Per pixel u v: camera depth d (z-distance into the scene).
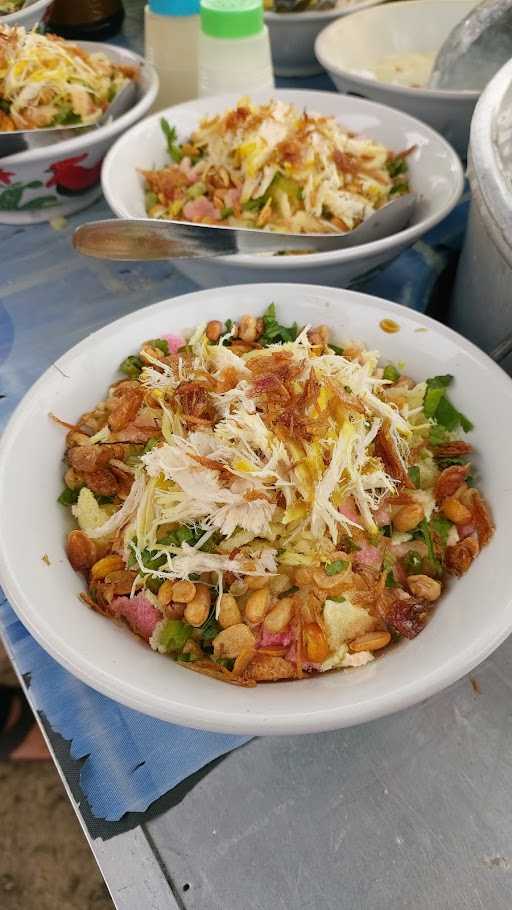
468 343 0.32
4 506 0.26
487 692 0.27
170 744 0.26
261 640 0.26
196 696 0.22
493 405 0.30
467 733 0.26
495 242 0.30
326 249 0.41
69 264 0.47
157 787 0.25
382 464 0.30
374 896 0.23
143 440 0.31
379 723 0.27
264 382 0.29
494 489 0.29
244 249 0.39
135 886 0.23
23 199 0.48
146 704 0.22
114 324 0.33
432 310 0.45
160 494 0.28
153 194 0.46
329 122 0.46
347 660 0.25
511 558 0.25
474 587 0.26
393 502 0.29
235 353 0.33
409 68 0.62
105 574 0.28
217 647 0.26
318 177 0.43
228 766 0.26
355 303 0.34
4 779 0.58
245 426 0.28
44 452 0.30
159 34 0.55
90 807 0.25
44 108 0.49
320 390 0.29
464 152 0.53
